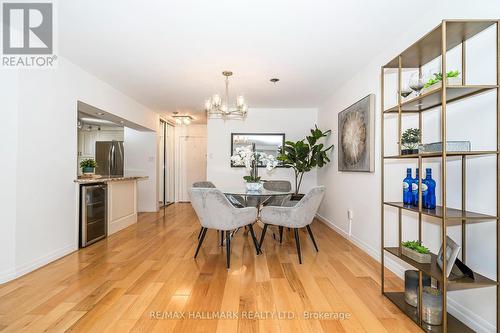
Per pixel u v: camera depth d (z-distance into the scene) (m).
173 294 2.16
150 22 2.33
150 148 6.08
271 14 2.21
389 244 2.75
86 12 2.18
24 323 1.75
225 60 3.16
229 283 2.37
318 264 2.85
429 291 1.78
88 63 3.25
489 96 1.61
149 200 6.10
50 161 2.88
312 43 2.73
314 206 3.05
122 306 1.97
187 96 4.71
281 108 5.73
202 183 4.20
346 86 3.98
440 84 1.67
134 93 4.54
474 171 1.71
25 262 2.56
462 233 1.78
